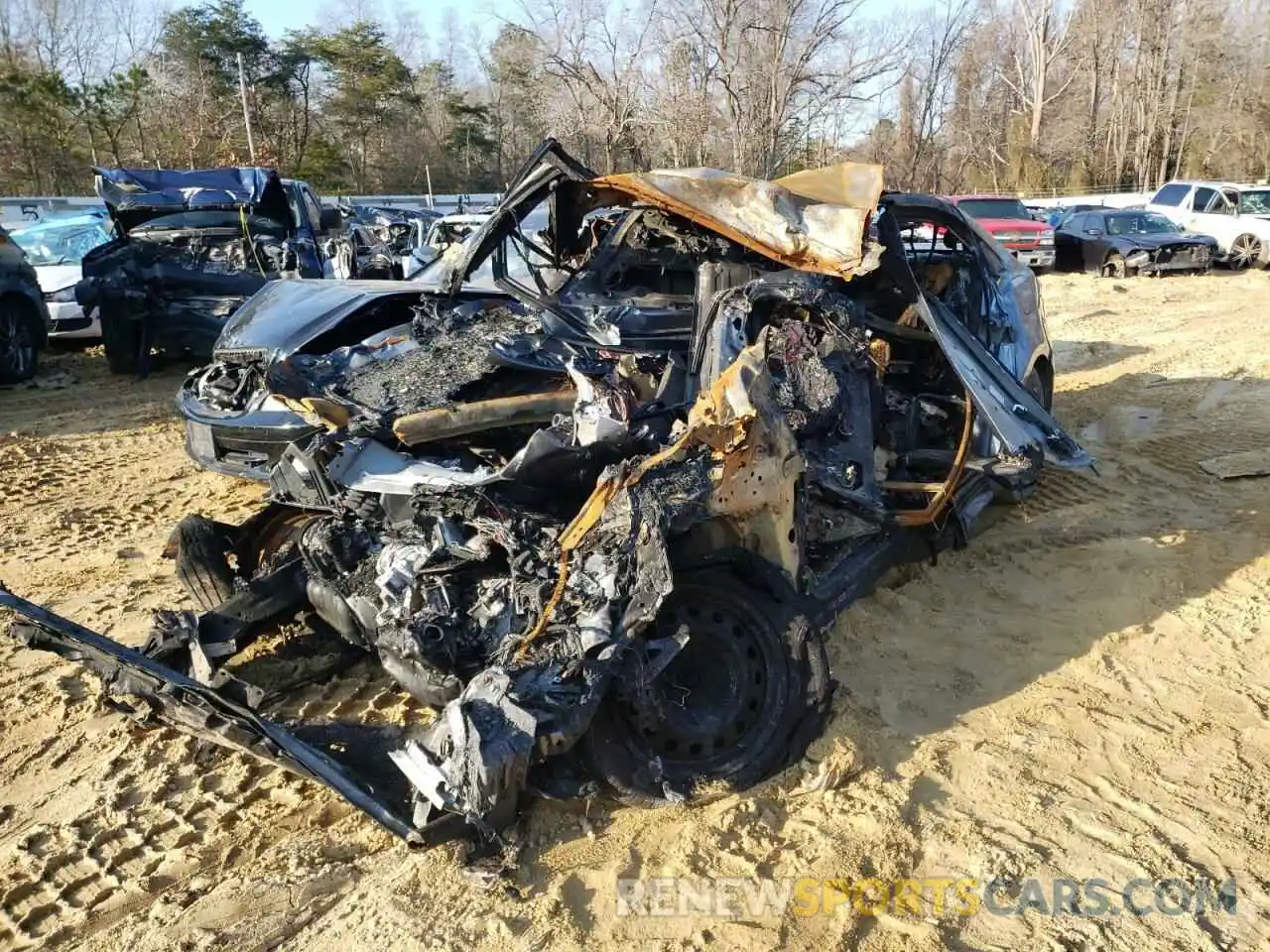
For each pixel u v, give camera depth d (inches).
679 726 133.0
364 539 153.0
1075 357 436.8
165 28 1578.5
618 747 129.6
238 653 161.5
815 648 140.3
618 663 124.1
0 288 395.5
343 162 1630.2
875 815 133.3
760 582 142.7
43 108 1237.7
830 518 169.5
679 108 744.3
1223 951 111.0
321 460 154.9
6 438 328.8
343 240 464.1
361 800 115.0
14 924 116.7
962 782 141.5
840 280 194.4
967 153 1625.2
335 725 143.3
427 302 216.2
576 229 223.1
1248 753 148.0
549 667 120.3
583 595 125.6
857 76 758.5
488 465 153.2
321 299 254.5
